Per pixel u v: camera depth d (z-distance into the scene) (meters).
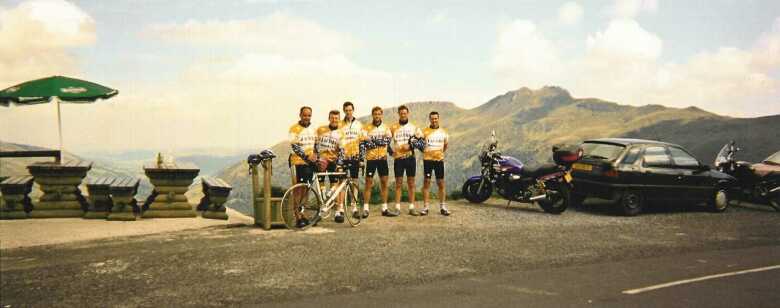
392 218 10.27
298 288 5.58
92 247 7.14
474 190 12.78
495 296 5.43
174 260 6.56
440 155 10.70
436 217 10.50
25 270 5.98
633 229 9.77
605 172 11.37
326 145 9.44
